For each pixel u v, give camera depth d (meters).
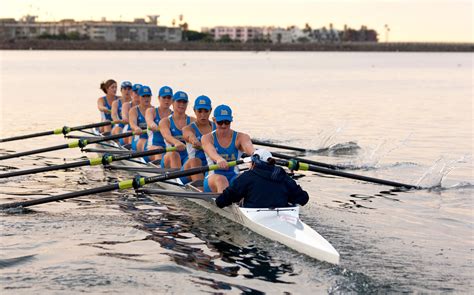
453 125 26.77
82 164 14.15
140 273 9.08
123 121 19.33
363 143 21.67
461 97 42.50
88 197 13.71
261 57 192.12
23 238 10.63
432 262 9.51
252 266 9.31
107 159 14.23
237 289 8.50
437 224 11.62
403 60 177.88
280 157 15.34
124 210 12.56
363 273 9.01
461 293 8.36
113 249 10.12
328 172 13.14
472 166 17.17
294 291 8.41
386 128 25.80
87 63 110.31
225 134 12.29
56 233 10.95
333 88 51.81
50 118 28.34
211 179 12.14
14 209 12.27
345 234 10.92
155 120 16.36
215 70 87.44
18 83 53.88
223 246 10.20
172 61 129.62
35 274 9.01
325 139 22.66
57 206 12.88
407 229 11.27
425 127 26.11
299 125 26.66
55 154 19.64
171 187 13.83
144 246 10.28
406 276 8.92
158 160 15.78
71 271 9.13
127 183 12.16
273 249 9.98
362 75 77.62
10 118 28.11
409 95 44.41
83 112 30.98
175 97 14.63
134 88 19.48
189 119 14.91
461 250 10.10
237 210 11.13
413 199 13.55
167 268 9.27
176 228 11.25
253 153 11.52
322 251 9.32
